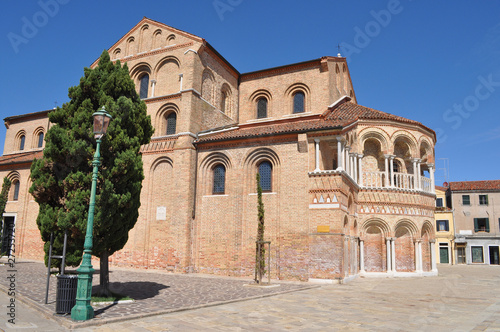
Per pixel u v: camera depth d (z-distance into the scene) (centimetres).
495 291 1883
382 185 2716
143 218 2600
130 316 1070
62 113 1409
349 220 2336
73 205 1234
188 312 1188
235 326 1014
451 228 5444
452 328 1023
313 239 2097
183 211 2433
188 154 2506
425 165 3114
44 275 2045
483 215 5378
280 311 1234
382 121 2667
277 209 2245
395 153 2814
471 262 5253
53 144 1284
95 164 1131
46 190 1316
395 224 2572
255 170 2394
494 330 1002
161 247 2502
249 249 2281
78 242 1283
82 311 1008
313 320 1105
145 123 1512
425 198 2766
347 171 2345
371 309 1297
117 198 1292
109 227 1300
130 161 1326
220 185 2503
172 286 1759
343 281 2039
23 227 3203
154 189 2625
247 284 1853
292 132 2238
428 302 1469
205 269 2380
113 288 1648
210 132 2656
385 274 2505
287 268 2131
